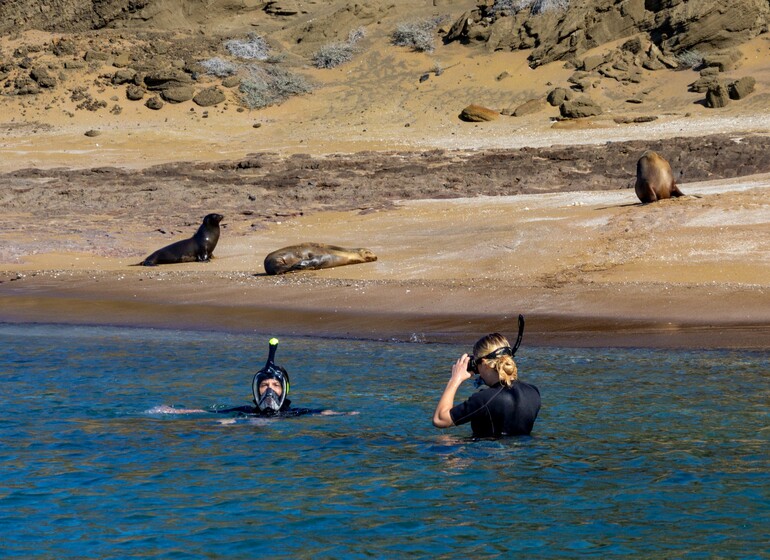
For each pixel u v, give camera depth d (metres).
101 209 110.00
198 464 18.66
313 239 77.50
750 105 179.25
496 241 65.75
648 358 33.97
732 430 20.98
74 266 71.81
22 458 19.36
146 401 26.03
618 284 50.91
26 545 14.02
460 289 52.75
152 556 13.46
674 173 116.38
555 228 67.31
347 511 15.38
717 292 47.28
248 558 13.32
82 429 22.16
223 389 28.17
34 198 120.19
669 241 59.72
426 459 18.70
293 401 25.72
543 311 46.25
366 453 19.31
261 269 66.38
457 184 116.56
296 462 18.69
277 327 45.62
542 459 18.50
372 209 91.75
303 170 138.50
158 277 63.47
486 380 20.59
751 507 15.22
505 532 14.19
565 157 135.75
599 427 21.41
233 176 137.00
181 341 41.34
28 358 35.66
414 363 33.81
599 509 15.26
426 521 14.78
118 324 47.78
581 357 34.62
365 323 45.72
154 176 141.12
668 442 19.84
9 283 63.09
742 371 30.28
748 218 63.59
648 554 13.15
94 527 14.80
